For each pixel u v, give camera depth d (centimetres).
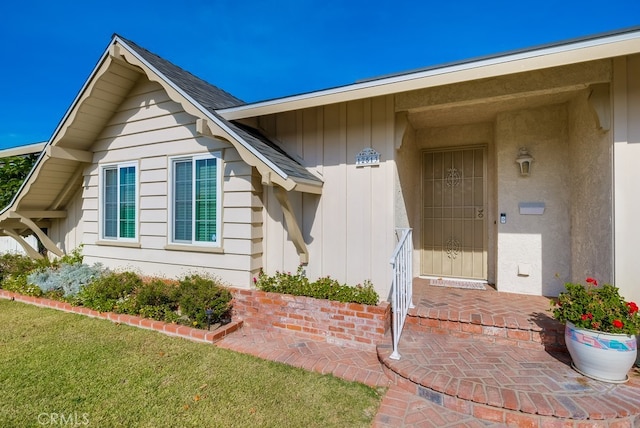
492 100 432
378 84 408
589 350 301
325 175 514
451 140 623
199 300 471
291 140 546
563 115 503
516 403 267
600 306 309
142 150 630
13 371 357
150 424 272
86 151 685
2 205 864
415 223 647
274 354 403
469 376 311
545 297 500
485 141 600
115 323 511
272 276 543
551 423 259
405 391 318
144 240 629
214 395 315
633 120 362
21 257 808
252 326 496
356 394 317
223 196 550
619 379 298
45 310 577
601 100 380
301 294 472
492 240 590
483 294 518
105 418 279
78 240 763
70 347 420
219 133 475
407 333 420
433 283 591
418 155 654
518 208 528
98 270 653
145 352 407
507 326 384
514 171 531
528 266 520
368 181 483
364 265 483
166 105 604
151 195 621
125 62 574
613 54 311
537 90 402
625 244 361
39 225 781
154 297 521
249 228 528
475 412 279
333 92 437
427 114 535
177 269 592
